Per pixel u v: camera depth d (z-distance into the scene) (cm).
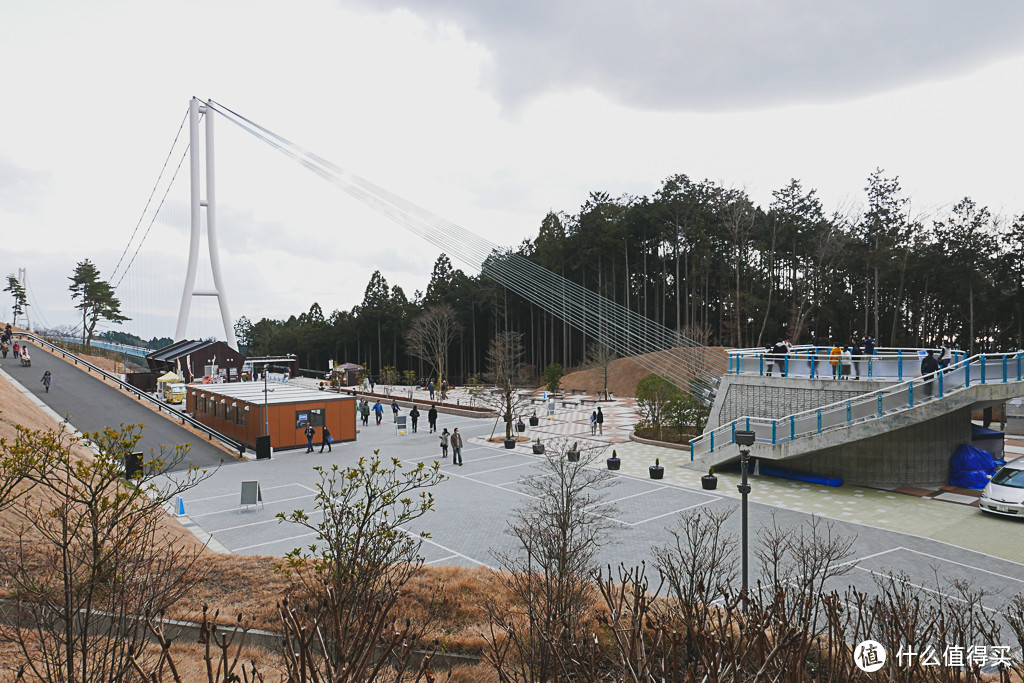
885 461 2223
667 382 3466
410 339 8325
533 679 645
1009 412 3500
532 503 2012
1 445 785
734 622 827
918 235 5688
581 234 7338
